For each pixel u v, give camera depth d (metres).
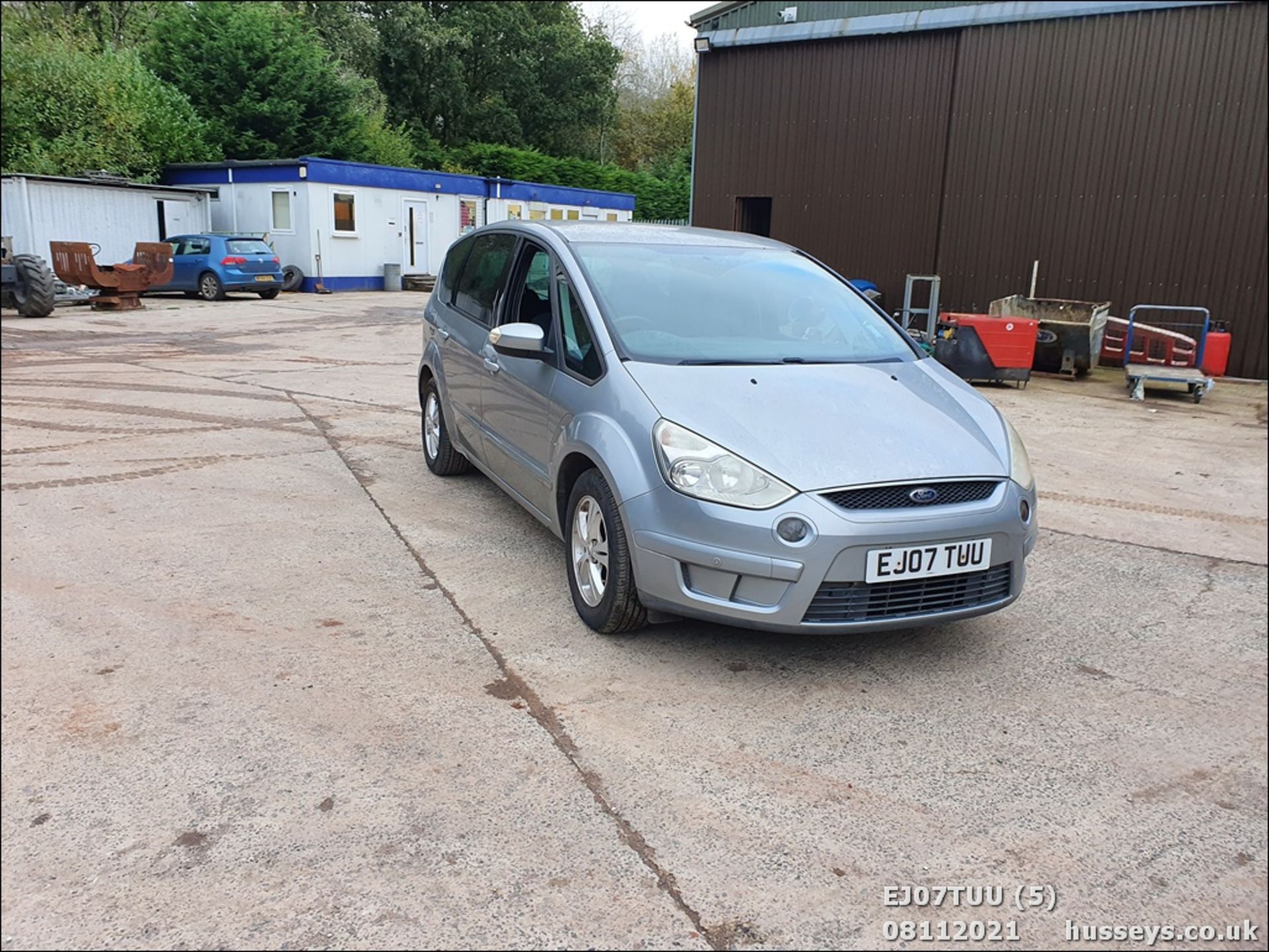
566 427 3.79
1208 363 12.34
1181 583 4.63
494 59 42.91
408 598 4.02
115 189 21.14
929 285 15.09
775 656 3.57
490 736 2.93
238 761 2.74
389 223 25.20
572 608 3.96
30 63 24.36
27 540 4.62
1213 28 12.65
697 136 16.84
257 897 2.20
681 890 2.27
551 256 4.46
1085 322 12.48
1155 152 13.23
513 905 2.19
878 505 3.18
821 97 15.62
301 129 29.92
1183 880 2.38
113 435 7.08
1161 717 3.22
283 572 4.28
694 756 2.86
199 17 28.70
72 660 3.35
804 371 3.83
